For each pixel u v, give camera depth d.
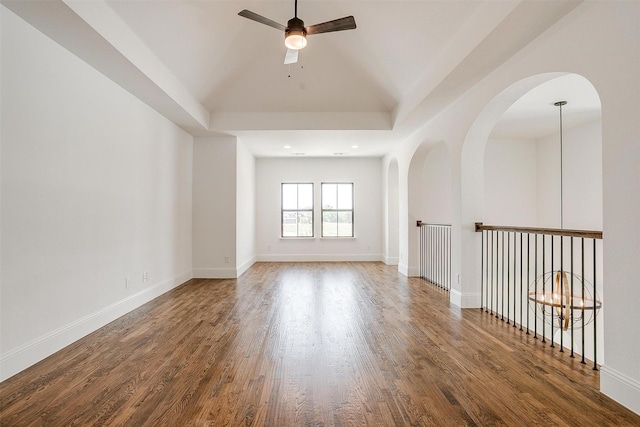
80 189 3.02
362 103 5.29
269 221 8.13
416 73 4.07
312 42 4.35
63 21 2.43
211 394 2.04
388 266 7.33
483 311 3.87
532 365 2.44
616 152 1.95
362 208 8.16
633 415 1.81
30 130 2.48
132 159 3.91
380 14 3.44
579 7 2.21
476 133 3.80
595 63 2.09
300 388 2.11
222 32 3.76
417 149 5.53
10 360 2.28
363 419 1.79
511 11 2.29
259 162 8.14
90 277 3.16
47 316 2.63
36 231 2.54
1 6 2.24
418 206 6.04
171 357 2.58
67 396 2.01
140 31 3.12
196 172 5.93
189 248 5.80
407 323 3.42
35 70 2.52
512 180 6.83
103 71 3.26
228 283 5.51
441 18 3.05
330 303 4.23
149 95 3.90
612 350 1.99
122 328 3.27
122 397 2.00
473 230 3.98
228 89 5.01
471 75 3.32
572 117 5.36
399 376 2.27
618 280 1.94
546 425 1.74
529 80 2.81
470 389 2.10
